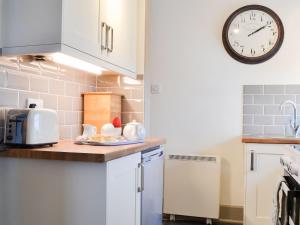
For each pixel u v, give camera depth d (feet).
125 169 4.90
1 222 4.73
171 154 10.10
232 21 10.00
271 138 8.27
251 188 8.31
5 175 4.71
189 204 9.75
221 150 10.10
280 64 9.75
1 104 5.08
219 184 9.64
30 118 4.66
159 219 7.06
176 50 10.48
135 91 8.27
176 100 10.47
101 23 5.98
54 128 5.14
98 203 4.23
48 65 6.27
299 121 9.55
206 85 10.25
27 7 4.87
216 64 10.18
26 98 5.65
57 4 4.71
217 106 10.16
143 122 8.21
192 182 9.77
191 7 10.39
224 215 9.96
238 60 9.98
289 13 9.72
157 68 10.62
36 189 4.53
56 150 4.49
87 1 5.45
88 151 4.38
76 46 5.08
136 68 8.20
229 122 10.06
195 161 9.79
